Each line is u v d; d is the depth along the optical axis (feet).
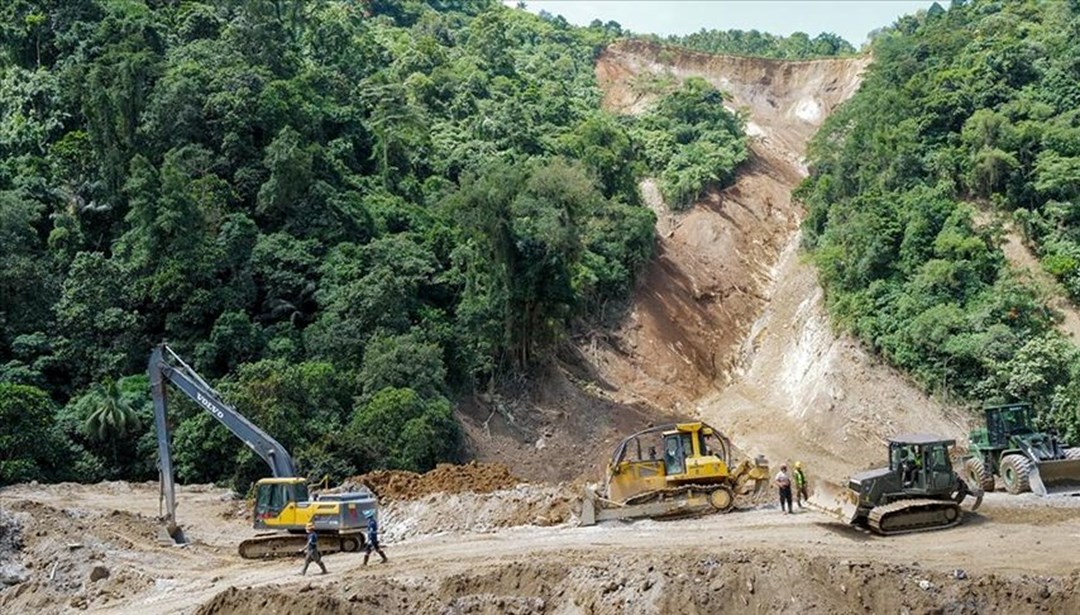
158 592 112.57
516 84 413.59
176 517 158.71
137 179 230.48
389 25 475.72
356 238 254.06
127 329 218.18
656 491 117.29
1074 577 83.61
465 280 247.09
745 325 310.86
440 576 98.89
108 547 128.36
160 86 263.70
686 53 544.62
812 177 346.95
